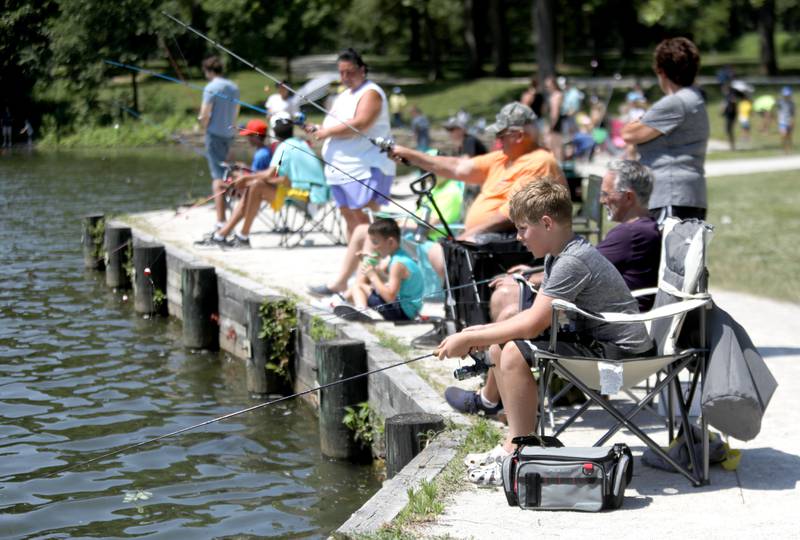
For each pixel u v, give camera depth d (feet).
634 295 31.94
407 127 217.77
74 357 54.29
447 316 41.16
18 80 59.62
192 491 36.52
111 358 54.49
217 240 69.51
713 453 28.35
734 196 99.25
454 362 40.63
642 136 39.11
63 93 68.23
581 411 29.12
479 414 33.73
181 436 42.63
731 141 160.97
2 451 39.93
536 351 26.78
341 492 36.91
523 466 25.68
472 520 25.16
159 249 65.57
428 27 295.69
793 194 99.66
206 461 39.81
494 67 289.74
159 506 35.04
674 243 29.22
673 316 27.45
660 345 28.45
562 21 315.99
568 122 123.95
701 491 26.91
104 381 50.16
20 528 32.94
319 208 71.46
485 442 30.86
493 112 232.53
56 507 34.65
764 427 32.24
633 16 305.32
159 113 89.25
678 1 200.44
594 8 293.64
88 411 45.34
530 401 27.89
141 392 48.75
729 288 55.88
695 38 239.50
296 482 37.83
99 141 78.95
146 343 58.18
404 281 47.60
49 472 37.88
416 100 250.57
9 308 64.13
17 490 36.11
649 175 33.06
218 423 44.55
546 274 28.43
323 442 40.78
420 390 36.40
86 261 75.56
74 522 33.47
